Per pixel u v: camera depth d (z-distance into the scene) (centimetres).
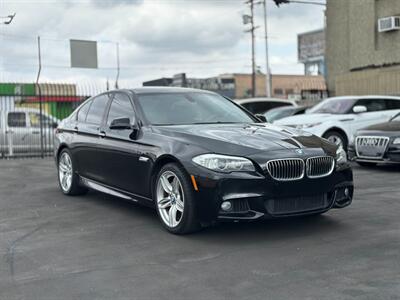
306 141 559
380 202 710
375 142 1036
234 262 460
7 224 619
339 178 551
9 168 1227
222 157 508
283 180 510
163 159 562
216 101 708
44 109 1811
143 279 421
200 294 387
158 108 651
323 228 570
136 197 622
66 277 430
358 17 2100
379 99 1348
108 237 552
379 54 2006
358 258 464
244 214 504
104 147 679
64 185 814
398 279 408
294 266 446
